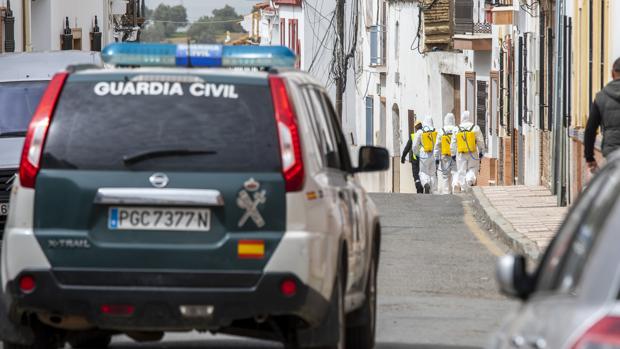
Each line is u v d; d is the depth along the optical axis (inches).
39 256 727.1
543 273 505.0
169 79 737.6
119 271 722.8
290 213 719.7
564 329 392.2
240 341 963.3
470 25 3624.5
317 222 730.8
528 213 2000.5
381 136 4640.8
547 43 2509.8
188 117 730.8
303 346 746.8
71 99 737.6
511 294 498.9
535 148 2714.1
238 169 724.0
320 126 797.2
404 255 1581.0
